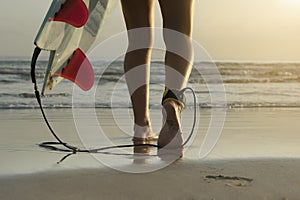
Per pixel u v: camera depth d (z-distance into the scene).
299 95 7.35
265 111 4.75
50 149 1.96
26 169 1.49
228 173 1.46
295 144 2.21
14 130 2.73
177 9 2.01
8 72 8.45
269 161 1.68
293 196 1.22
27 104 5.23
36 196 1.18
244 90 8.12
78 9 1.71
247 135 2.59
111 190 1.24
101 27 2.06
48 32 1.74
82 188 1.25
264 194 1.23
